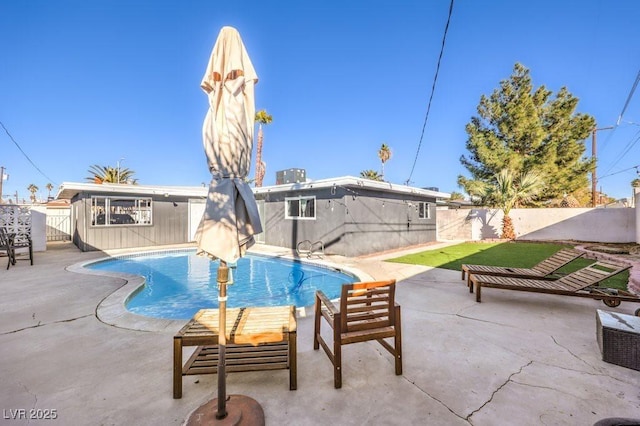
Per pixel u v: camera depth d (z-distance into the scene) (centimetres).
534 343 325
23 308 440
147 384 249
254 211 217
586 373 263
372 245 1140
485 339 336
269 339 243
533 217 1557
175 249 1212
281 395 235
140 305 573
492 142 1741
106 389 241
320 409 217
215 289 709
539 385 246
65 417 207
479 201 1847
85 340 334
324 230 1101
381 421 205
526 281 487
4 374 263
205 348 288
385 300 269
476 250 1169
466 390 240
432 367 276
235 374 266
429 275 693
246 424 197
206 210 204
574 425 199
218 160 213
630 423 199
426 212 1545
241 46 226
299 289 719
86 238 1138
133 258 1094
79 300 478
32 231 1111
